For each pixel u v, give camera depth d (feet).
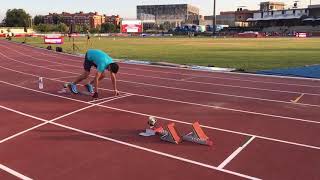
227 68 67.26
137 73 62.34
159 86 48.88
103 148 24.09
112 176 19.80
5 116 32.65
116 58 92.32
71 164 21.52
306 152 23.18
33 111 34.42
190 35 296.10
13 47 144.25
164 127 28.71
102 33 354.54
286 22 352.90
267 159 22.02
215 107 36.14
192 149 23.70
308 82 51.21
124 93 43.42
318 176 19.62
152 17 521.65
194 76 58.39
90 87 43.19
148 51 116.67
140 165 21.25
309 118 31.63
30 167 21.17
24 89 46.70
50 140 25.81
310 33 271.90
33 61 85.97
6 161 22.06
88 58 40.55
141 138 25.99
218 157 22.36
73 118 31.73
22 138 26.32
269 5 481.46
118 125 29.48
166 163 21.49
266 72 60.49
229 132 27.53
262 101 38.99
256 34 272.31
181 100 39.60
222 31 336.70
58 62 83.61
